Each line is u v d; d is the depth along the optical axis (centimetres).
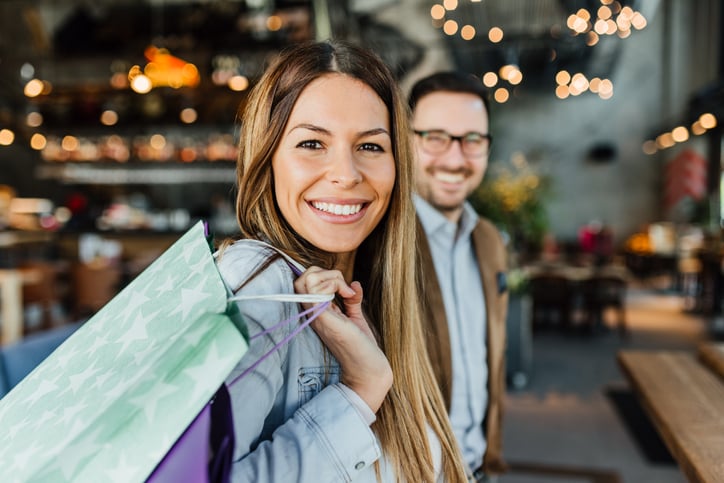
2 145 864
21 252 654
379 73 77
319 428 65
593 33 793
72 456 51
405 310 85
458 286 145
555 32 794
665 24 1235
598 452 334
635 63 1255
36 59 779
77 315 543
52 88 695
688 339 638
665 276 1170
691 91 1215
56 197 872
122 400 50
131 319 59
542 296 665
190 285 58
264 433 68
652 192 1260
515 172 1232
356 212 76
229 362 49
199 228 67
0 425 60
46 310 520
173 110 704
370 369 70
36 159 862
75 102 701
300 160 73
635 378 159
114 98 700
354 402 68
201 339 50
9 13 787
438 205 146
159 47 650
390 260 85
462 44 869
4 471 53
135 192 886
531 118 1287
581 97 1268
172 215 705
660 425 123
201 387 49
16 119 740
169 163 730
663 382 152
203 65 728
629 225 1268
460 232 148
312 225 75
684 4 1209
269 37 686
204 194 888
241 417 59
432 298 133
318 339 73
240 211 77
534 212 614
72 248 692
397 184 82
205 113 704
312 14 679
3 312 468
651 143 1249
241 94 686
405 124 82
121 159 714
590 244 1085
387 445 77
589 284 655
